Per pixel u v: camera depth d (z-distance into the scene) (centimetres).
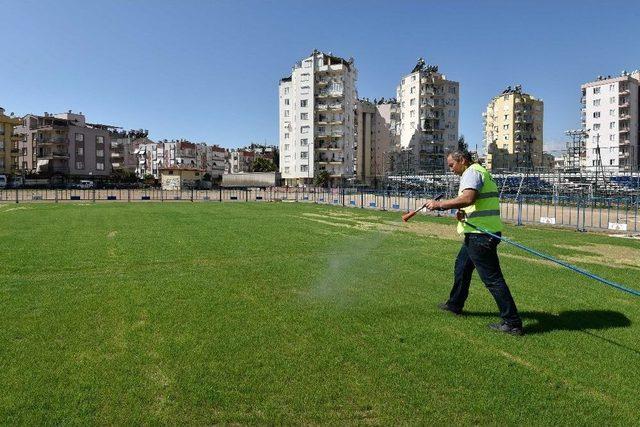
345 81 8544
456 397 385
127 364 445
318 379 416
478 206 571
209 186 9281
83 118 9769
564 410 366
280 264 980
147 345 494
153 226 1816
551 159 8219
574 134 5444
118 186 8544
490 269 552
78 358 459
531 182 3800
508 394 390
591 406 371
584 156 7188
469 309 644
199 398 381
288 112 9006
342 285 782
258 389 396
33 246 1227
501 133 10212
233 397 383
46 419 349
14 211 2705
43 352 473
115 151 10331
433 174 4116
